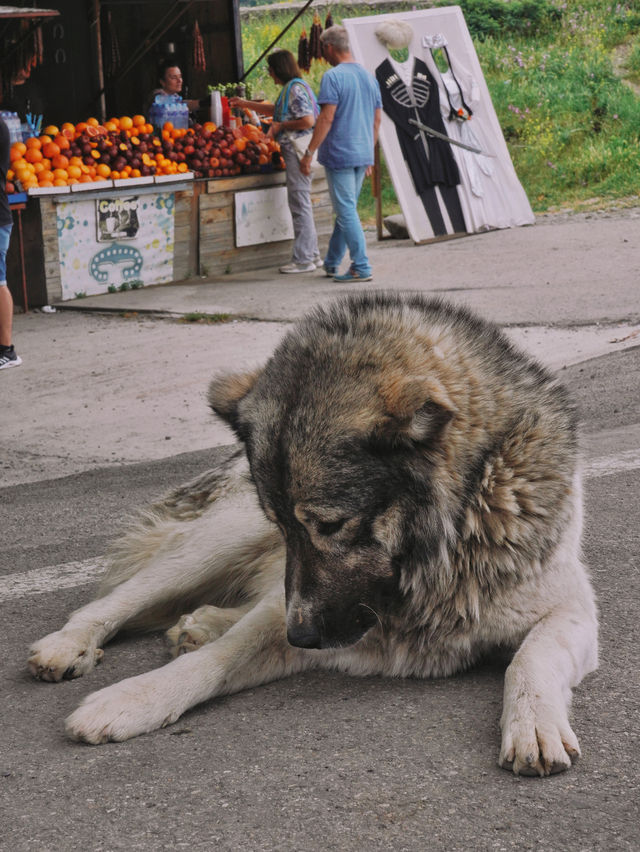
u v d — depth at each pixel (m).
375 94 11.42
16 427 7.47
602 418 6.64
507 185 15.14
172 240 12.27
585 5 25.05
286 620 2.93
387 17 14.41
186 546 3.84
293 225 12.57
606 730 2.78
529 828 2.29
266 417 3.01
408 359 3.01
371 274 11.88
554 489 3.11
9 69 13.15
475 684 3.14
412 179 14.38
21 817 2.46
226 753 2.74
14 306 11.30
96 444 7.00
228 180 12.55
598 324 9.19
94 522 5.33
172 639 3.57
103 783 2.60
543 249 12.99
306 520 2.86
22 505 5.81
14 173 10.88
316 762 2.66
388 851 2.22
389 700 3.06
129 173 11.73
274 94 23.56
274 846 2.26
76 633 3.48
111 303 11.19
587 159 18.50
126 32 14.70
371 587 2.97
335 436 2.83
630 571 4.11
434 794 2.46
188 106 14.20
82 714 2.87
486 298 10.46
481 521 3.03
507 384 3.18
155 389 8.11
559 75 22.05
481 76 15.07
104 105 14.67
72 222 11.29
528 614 3.13
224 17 15.06
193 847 2.27
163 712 2.93
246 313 10.41
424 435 2.85
